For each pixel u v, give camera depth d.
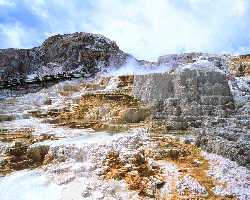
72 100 37.41
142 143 24.36
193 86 29.83
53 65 56.84
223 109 28.55
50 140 26.08
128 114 30.12
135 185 20.02
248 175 21.50
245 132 25.20
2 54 56.47
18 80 50.16
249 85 33.38
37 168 23.53
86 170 21.97
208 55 46.44
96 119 31.53
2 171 23.12
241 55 44.41
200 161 22.53
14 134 28.02
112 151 23.06
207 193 19.48
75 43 58.25
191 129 27.11
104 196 19.75
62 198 19.97
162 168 21.62
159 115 29.55
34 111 34.84
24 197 20.36
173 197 19.12
